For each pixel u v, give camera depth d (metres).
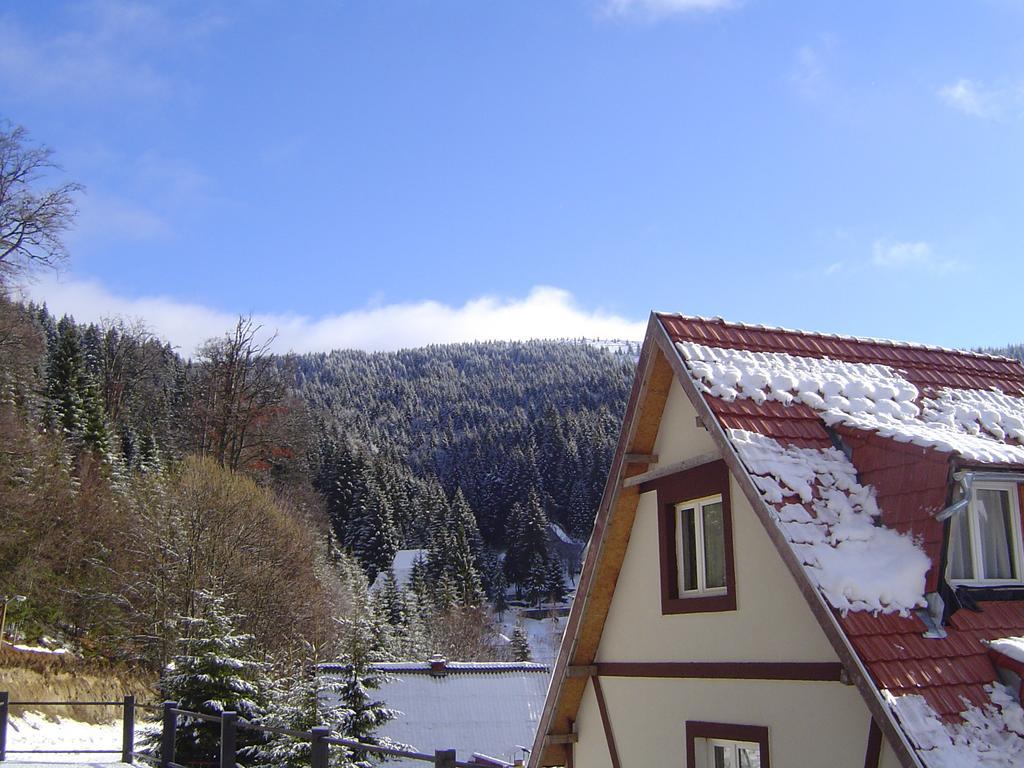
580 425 144.88
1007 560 8.62
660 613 10.62
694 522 10.44
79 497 45.00
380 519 99.06
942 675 7.16
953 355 11.88
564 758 12.36
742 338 10.55
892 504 8.31
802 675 8.44
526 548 109.06
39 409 58.16
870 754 7.73
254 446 53.94
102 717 28.48
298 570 45.22
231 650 20.58
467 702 32.28
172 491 41.72
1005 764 6.63
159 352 78.56
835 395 9.88
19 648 33.44
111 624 38.94
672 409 10.74
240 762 19.06
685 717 10.09
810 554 7.79
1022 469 8.18
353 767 18.69
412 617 66.88
